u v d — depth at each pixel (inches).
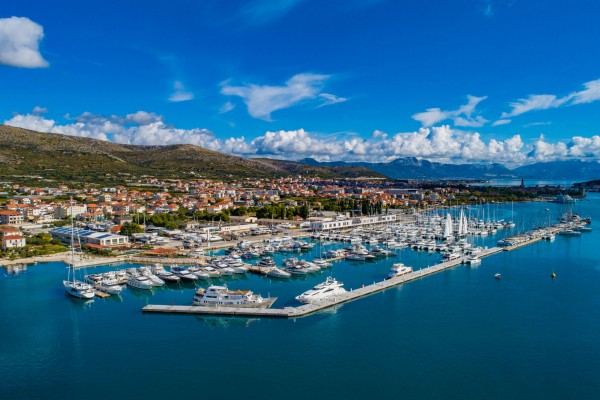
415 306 5423.2
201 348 4271.7
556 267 7490.2
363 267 7623.0
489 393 3501.5
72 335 4559.5
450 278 6771.7
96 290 5964.6
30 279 6614.2
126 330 4687.5
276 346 4313.5
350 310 5290.4
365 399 3425.2
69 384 3629.4
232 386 3604.8
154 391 3533.5
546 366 3905.0
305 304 5423.2
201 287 6338.6
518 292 5984.3
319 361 4010.8
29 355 4116.6
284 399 3417.8
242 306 5344.5
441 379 3700.8
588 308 5315.0
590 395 3469.5
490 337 4480.8
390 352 4175.7
